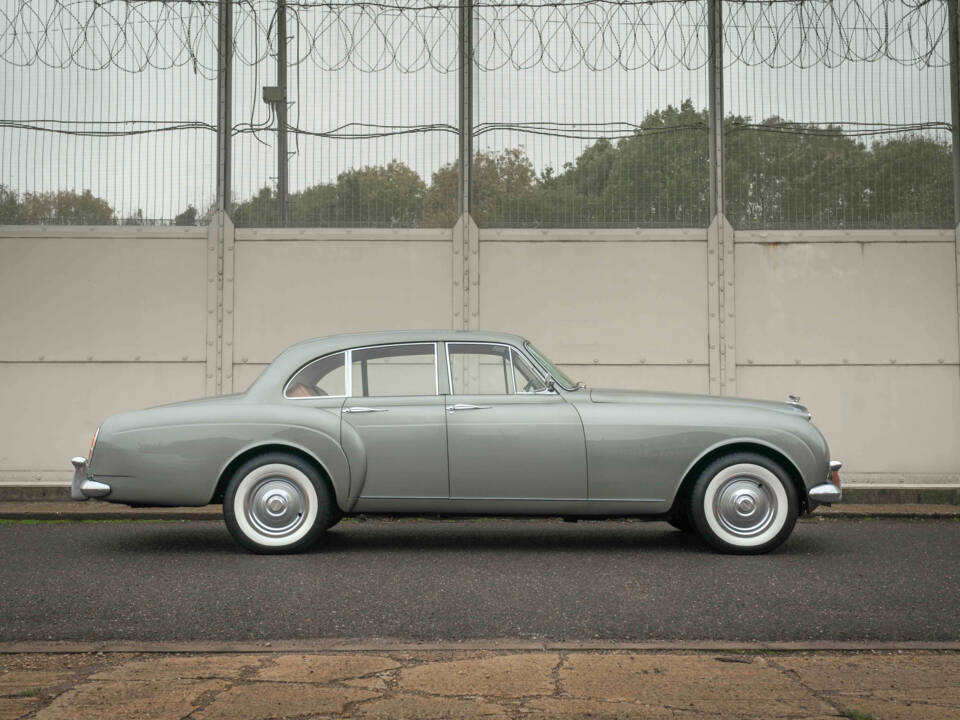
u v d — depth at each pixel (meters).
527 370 7.17
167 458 6.93
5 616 5.12
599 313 10.84
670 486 6.97
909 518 9.36
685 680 3.93
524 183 10.97
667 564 6.64
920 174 10.94
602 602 5.45
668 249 10.88
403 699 3.69
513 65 11.06
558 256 10.88
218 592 5.70
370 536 8.09
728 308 10.82
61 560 6.79
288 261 10.90
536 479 6.97
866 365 10.80
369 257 10.91
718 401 7.19
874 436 10.75
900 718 3.48
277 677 3.96
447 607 5.32
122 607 5.32
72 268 10.86
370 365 7.17
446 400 7.07
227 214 10.91
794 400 7.48
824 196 10.94
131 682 3.90
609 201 10.95
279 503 6.99
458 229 10.87
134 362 10.82
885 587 5.85
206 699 3.69
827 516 9.40
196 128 11.00
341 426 6.98
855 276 10.85
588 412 7.02
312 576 6.18
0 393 10.77
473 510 7.03
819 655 4.34
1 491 10.25
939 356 10.80
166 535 8.09
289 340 10.84
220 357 10.80
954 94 10.96
